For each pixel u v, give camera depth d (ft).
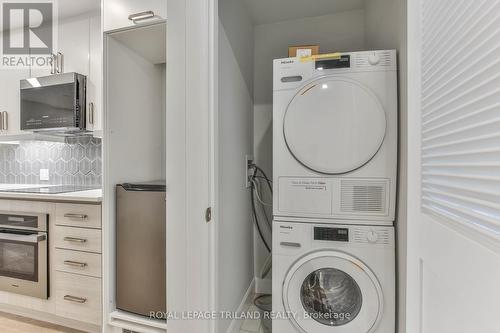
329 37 6.81
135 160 5.87
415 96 2.77
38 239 5.65
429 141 2.46
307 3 6.33
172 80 3.38
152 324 4.76
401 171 3.99
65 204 5.55
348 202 4.29
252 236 7.07
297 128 4.44
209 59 3.40
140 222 4.99
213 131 3.43
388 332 4.10
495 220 1.54
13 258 6.00
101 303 5.29
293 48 5.01
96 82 6.31
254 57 7.25
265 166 7.23
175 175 3.39
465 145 1.86
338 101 4.28
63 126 6.34
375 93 4.19
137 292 4.99
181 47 3.35
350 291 4.57
